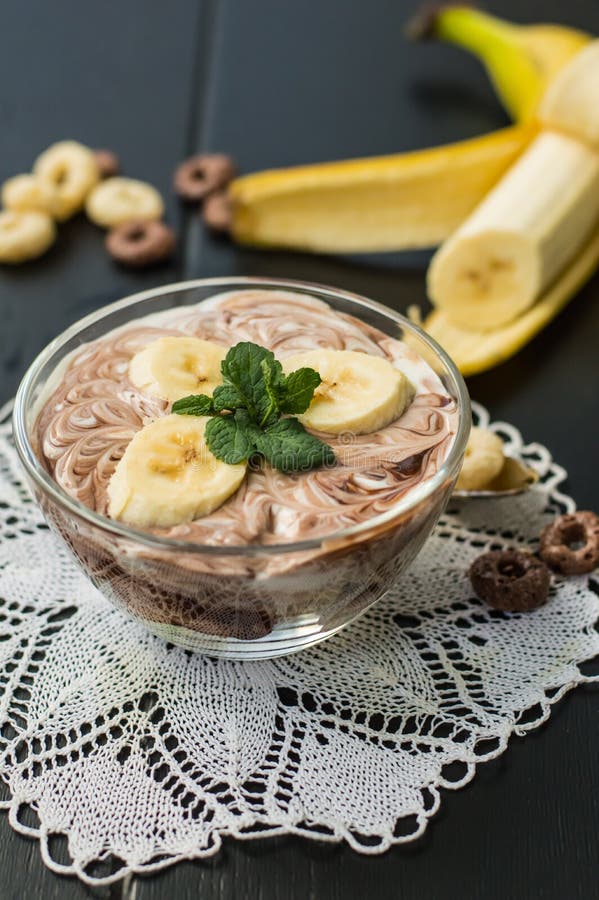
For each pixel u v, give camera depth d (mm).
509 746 380
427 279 525
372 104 598
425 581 413
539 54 555
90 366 403
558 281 509
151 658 394
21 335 504
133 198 547
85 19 637
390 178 515
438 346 397
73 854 357
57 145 578
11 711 383
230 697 385
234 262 533
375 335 414
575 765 376
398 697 386
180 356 398
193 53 621
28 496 434
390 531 355
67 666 392
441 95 602
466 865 359
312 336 412
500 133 531
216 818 363
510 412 471
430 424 387
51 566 416
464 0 597
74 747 375
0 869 358
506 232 485
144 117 591
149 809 364
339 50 623
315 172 520
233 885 356
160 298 419
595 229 518
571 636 400
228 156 573
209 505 364
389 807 365
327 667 392
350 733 379
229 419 377
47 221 541
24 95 600
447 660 393
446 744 376
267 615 364
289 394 377
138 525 362
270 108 595
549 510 434
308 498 368
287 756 375
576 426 466
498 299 499
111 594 379
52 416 390
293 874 357
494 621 404
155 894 354
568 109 504
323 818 363
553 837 364
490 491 431
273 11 643
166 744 378
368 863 359
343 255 537
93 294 522
